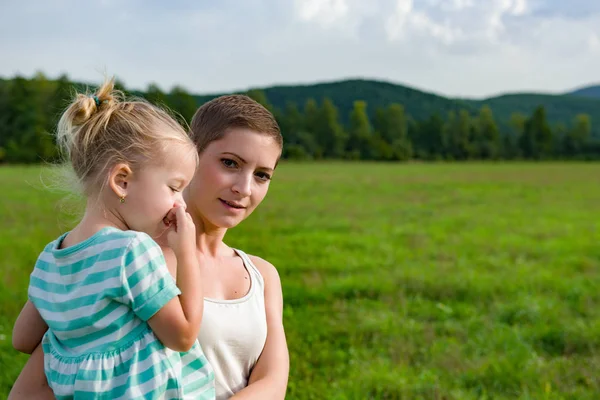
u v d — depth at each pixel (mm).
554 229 16891
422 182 38812
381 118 113188
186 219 2014
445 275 10352
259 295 2297
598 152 117500
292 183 36062
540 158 114188
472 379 6031
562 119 168750
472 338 7355
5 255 10648
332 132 103375
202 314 1983
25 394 2049
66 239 2049
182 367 1984
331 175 46938
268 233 14586
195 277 1979
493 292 9477
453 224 17672
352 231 15820
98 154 1947
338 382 5883
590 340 7258
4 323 6977
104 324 1863
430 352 6801
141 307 1861
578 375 6176
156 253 1917
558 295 9523
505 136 117312
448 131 115000
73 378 1857
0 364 5598
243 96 2283
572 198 27531
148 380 1864
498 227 17188
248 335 2170
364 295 9391
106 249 1883
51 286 1964
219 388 2125
